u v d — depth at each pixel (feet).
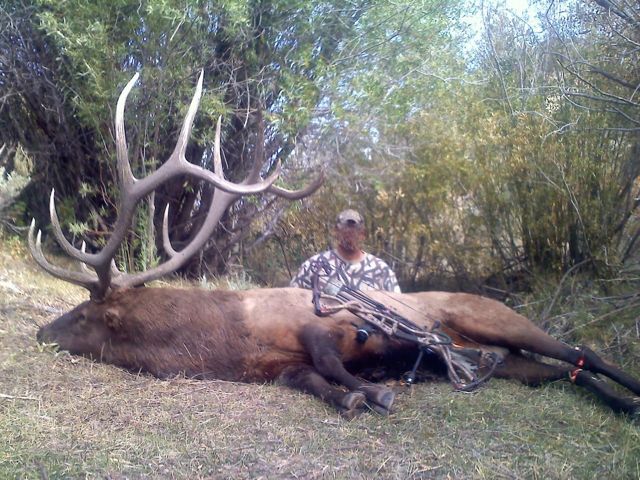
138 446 7.26
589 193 14.06
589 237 14.07
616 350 11.23
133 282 9.95
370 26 16.20
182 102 15.25
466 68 17.76
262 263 18.89
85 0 14.14
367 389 8.35
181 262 10.28
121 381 9.12
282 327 9.36
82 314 9.86
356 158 16.97
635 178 14.05
